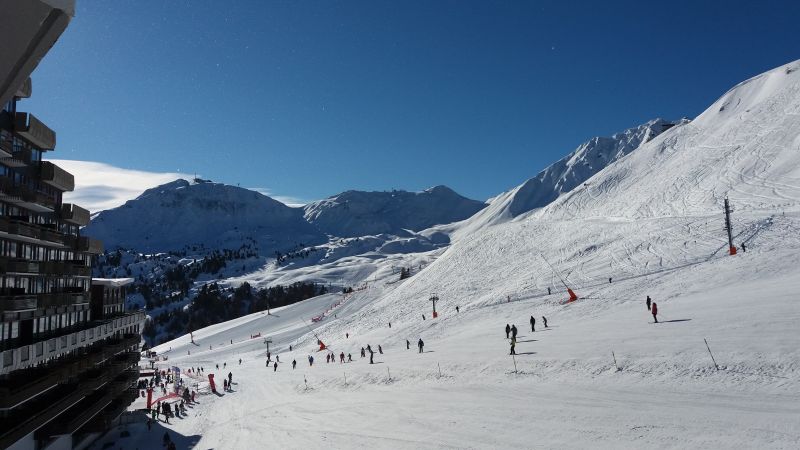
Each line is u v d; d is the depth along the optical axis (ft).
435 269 465.88
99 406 154.10
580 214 628.69
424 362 166.09
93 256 178.09
